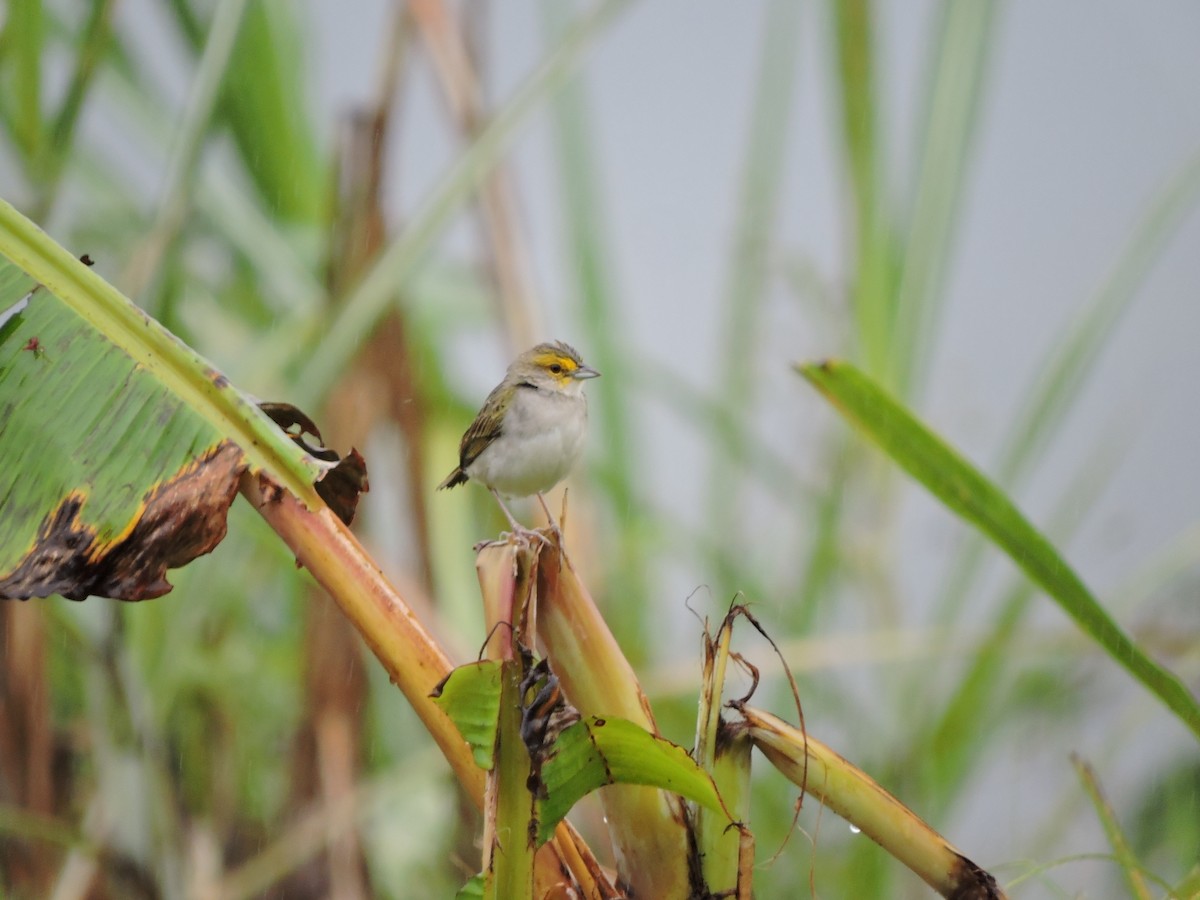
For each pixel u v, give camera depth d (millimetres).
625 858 8367
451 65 8633
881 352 8633
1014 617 8602
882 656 8617
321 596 8648
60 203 8633
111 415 8375
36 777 8617
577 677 8367
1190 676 8688
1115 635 8352
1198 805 8695
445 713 8328
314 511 8359
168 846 8594
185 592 8609
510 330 8633
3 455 8375
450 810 8742
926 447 8359
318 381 8531
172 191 8531
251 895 8633
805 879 8648
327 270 8641
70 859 8609
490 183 8633
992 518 8359
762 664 8664
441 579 8672
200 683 8672
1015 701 8703
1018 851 8648
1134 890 8414
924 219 8625
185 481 8359
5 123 8586
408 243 8547
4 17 8562
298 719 8656
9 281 8391
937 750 8625
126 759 8594
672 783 8336
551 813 8336
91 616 8602
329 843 8648
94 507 8367
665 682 8664
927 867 8359
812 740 8359
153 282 8539
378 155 8641
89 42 8570
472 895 8328
